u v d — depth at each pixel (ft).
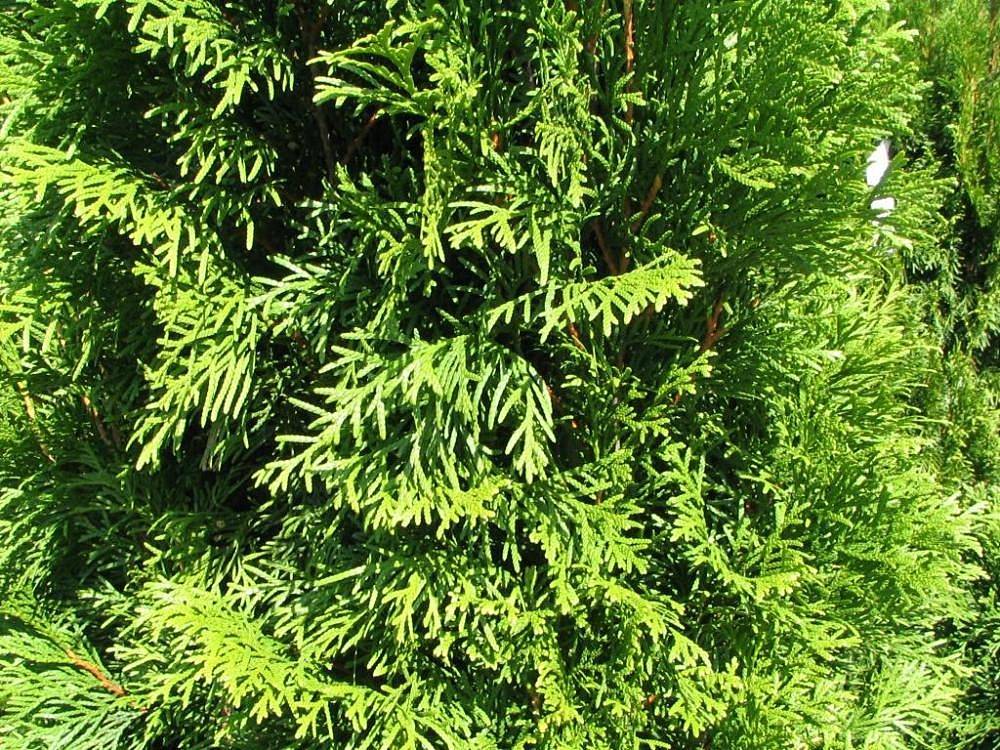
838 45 5.94
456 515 6.37
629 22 6.80
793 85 6.10
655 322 7.89
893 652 9.63
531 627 7.38
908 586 8.02
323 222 8.25
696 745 7.91
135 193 7.14
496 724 7.75
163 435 7.36
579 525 7.05
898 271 12.78
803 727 8.20
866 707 8.87
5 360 9.22
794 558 7.05
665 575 8.33
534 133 6.69
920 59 14.06
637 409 7.96
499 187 6.28
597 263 7.79
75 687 8.82
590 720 7.38
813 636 7.24
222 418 7.93
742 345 8.11
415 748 7.38
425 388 6.57
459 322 6.85
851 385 9.14
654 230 7.36
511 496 7.47
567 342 7.14
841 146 6.50
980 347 14.01
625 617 7.00
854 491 7.91
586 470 7.34
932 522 7.93
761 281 8.41
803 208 6.37
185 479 9.29
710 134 6.57
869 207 6.27
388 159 7.29
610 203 7.19
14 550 9.28
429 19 5.37
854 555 7.96
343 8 7.62
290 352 8.57
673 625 7.75
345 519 8.21
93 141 7.75
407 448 6.77
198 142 7.03
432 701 7.36
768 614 7.39
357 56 7.56
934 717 8.80
